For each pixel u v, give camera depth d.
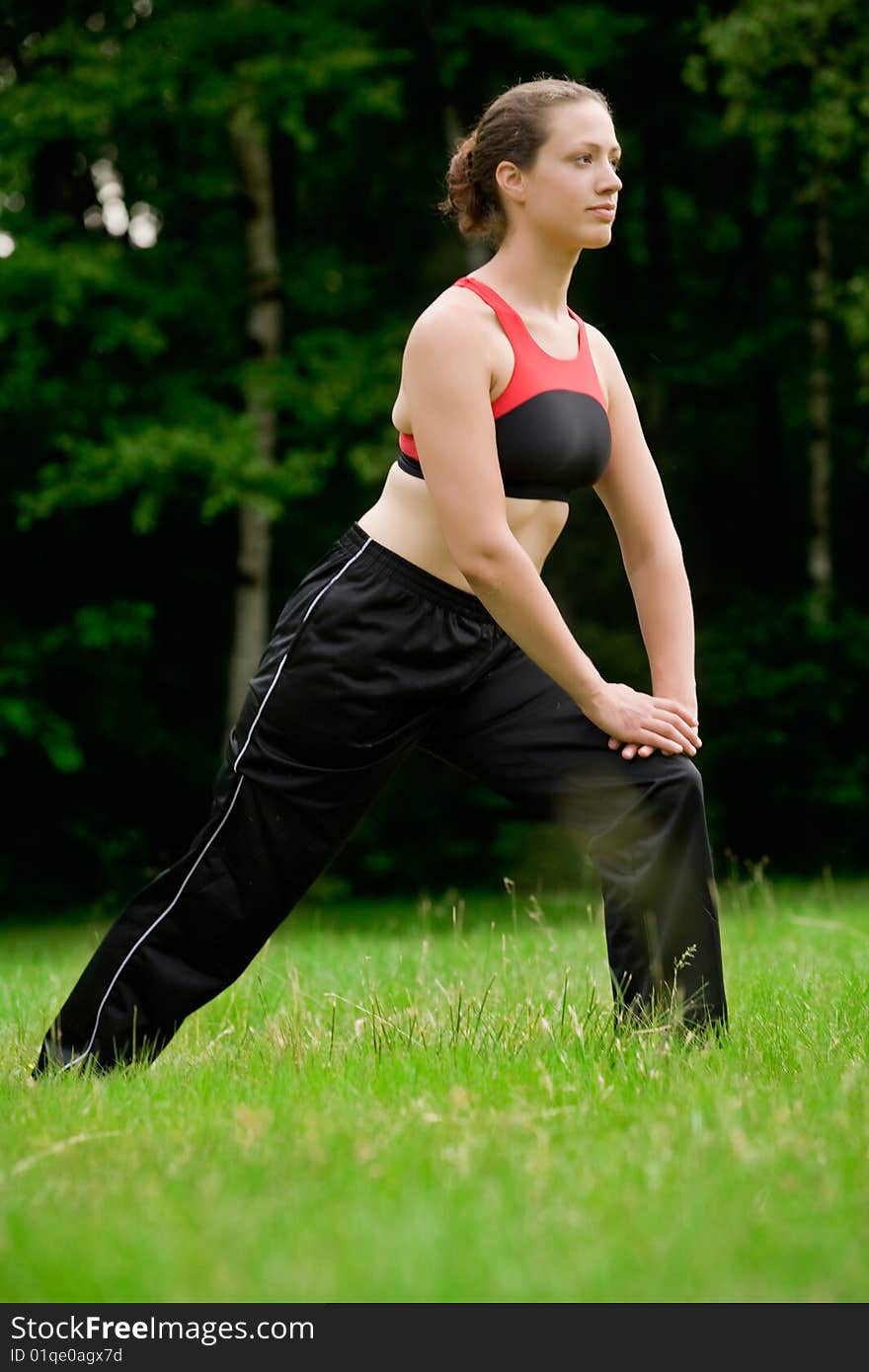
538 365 4.52
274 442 20.38
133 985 4.78
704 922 4.45
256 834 4.70
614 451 4.86
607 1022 4.74
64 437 18.08
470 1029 4.91
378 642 4.55
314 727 4.59
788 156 21.67
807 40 18.38
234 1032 5.38
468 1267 2.56
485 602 4.43
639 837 4.47
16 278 17.89
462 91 21.34
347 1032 5.12
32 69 19.12
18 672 19.80
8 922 20.83
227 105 17.67
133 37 18.03
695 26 20.30
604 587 21.75
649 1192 2.97
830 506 26.80
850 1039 4.62
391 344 19.36
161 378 19.47
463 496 4.36
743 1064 4.21
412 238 22.69
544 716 4.65
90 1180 3.20
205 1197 3.01
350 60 17.72
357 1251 2.65
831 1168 3.12
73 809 22.45
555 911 14.78
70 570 22.03
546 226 4.53
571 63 20.25
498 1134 3.42
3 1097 4.27
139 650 20.81
